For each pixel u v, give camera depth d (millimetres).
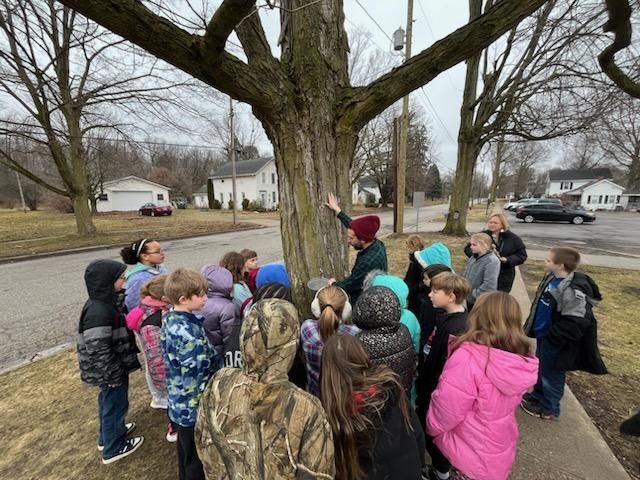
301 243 2162
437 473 1828
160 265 2998
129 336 2043
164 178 47562
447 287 1905
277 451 1003
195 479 1674
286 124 2018
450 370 1495
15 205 39469
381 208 36781
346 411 1130
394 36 11633
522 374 1375
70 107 11188
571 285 2188
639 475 1858
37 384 2967
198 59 1555
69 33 9867
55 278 7016
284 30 2121
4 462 2084
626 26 3098
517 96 9750
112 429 2035
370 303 1488
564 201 36875
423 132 34625
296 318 1065
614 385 2762
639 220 21922
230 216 27312
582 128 8273
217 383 1111
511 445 1474
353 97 2057
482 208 40719
